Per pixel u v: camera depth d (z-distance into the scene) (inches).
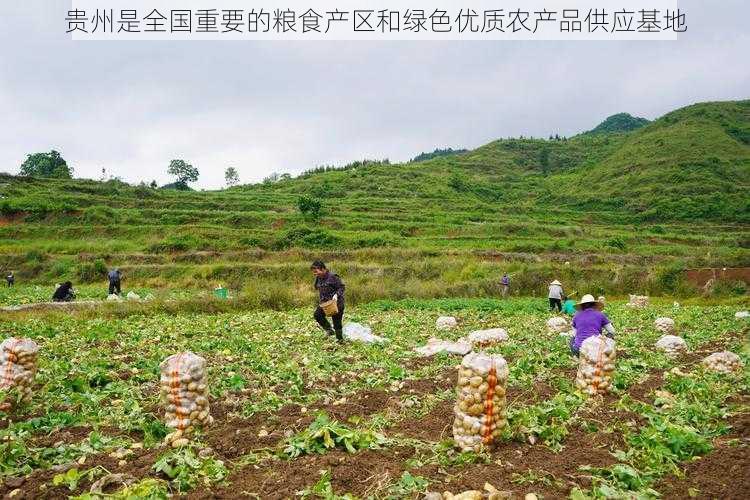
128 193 2623.0
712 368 404.5
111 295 1062.4
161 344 518.9
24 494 196.2
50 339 532.7
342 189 3398.1
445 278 1451.8
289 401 319.3
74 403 302.2
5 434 247.0
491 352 484.1
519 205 3213.6
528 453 233.1
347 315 835.4
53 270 1636.3
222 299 897.5
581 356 331.6
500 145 6446.9
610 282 1446.9
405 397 322.3
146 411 298.0
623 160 4242.1
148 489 190.9
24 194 2332.7
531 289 1397.6
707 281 1451.8
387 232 2069.4
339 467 213.9
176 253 1774.1
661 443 234.8
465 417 234.1
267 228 2139.5
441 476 211.2
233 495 195.6
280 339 551.5
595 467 216.8
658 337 611.5
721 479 206.5
